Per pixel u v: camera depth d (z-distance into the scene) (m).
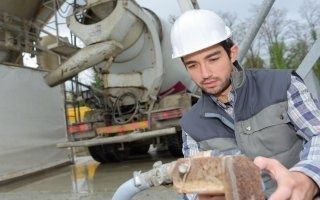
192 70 1.38
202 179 0.58
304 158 1.05
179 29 1.40
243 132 1.43
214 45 1.33
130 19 6.08
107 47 5.91
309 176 0.73
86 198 4.11
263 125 1.40
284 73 1.41
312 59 2.58
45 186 5.45
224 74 1.35
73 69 6.00
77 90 7.10
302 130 1.30
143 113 6.67
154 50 6.62
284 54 19.86
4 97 6.81
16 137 6.94
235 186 0.54
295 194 0.67
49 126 7.84
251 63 20.36
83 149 11.57
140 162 7.34
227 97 1.44
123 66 6.79
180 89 7.27
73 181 5.68
